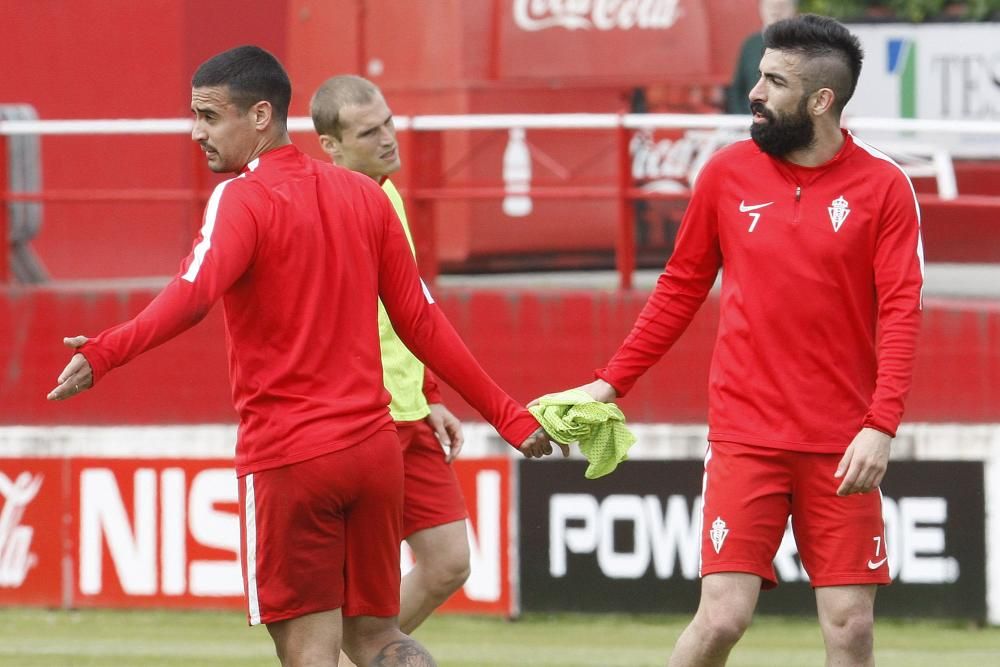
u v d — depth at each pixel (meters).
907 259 16.83
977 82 46.06
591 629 29.64
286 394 15.45
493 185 41.12
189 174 44.72
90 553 31.56
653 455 30.72
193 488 31.03
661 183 40.41
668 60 43.38
